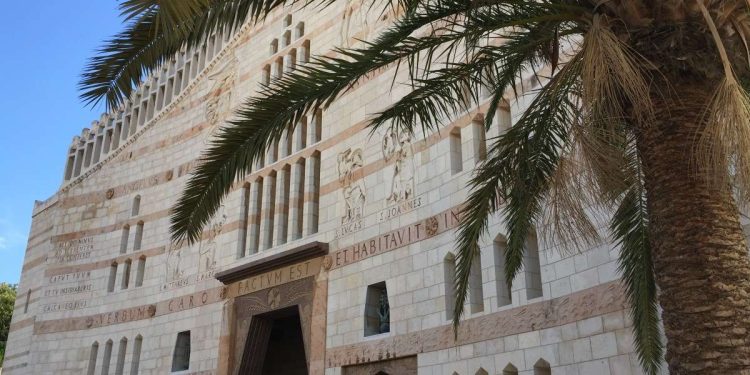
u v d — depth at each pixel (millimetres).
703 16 7785
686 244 7562
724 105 6742
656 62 7965
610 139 8055
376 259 21281
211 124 32250
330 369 21453
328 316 22312
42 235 39781
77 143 39438
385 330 20625
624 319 13914
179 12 6422
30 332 36500
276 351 29266
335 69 9703
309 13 29312
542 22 9711
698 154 7430
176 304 29172
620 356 13828
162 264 31000
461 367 17469
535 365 15633
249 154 9672
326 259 23125
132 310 31047
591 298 14734
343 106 25062
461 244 12180
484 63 10773
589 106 7203
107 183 35938
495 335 16812
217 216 29312
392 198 21469
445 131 20172
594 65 6973
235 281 26719
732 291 7312
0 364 56656
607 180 8172
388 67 23547
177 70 36469
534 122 11234
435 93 11000
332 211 23812
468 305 17906
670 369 7500
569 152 7969
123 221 34062
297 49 29094
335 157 24547
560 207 8234
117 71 9914
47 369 32781
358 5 25953
